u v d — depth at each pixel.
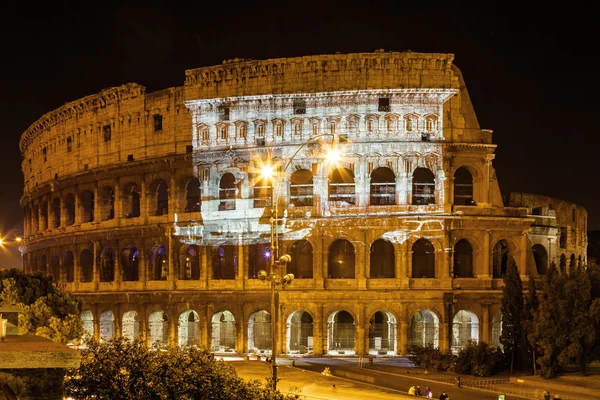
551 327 92.94
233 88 121.06
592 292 97.69
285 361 108.12
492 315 115.38
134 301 128.88
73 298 101.88
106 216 138.12
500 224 116.31
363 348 113.56
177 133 126.38
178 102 126.19
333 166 117.25
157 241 127.50
